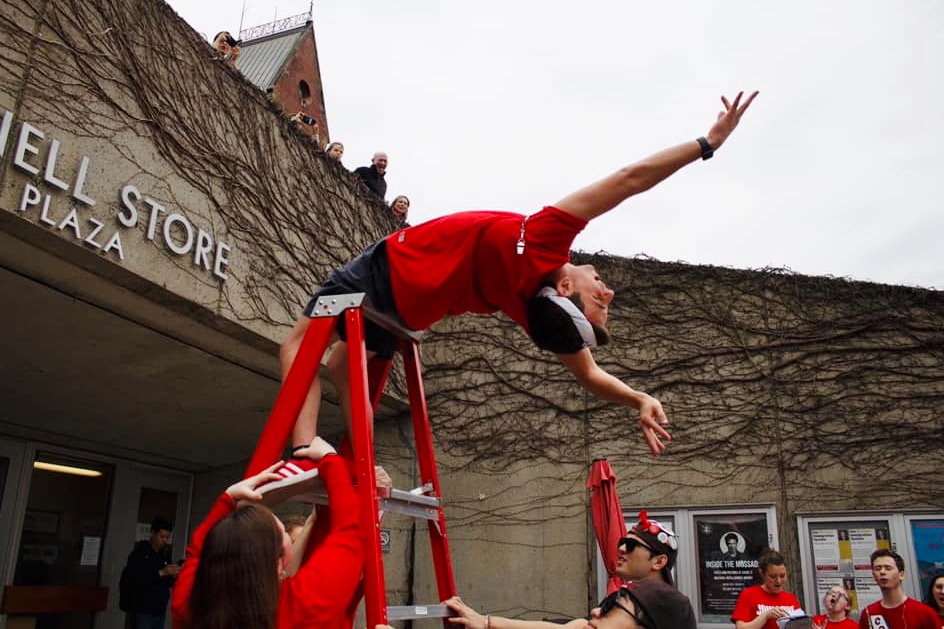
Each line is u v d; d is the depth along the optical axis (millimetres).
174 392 6305
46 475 6562
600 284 2117
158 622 6676
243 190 5520
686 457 7141
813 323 7188
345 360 2305
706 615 6688
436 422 7902
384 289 2064
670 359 7449
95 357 5496
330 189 6715
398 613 1950
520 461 7570
